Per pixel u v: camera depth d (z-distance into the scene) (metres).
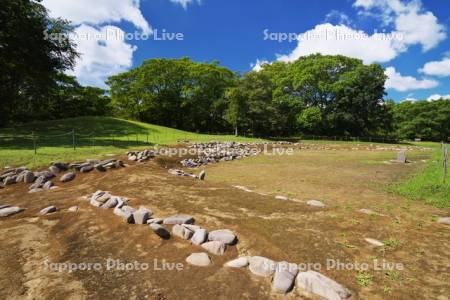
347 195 6.72
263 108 30.17
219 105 33.78
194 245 3.37
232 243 3.39
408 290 2.62
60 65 18.30
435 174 8.73
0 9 13.09
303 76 33.84
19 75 17.56
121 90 33.25
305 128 37.25
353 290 2.61
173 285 2.65
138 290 2.58
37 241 3.52
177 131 26.17
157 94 33.69
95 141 14.16
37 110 26.50
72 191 5.78
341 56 36.00
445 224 4.41
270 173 10.37
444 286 2.70
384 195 6.71
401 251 3.41
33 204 4.93
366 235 3.84
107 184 6.13
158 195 5.24
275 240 3.50
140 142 15.12
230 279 2.73
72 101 32.50
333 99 36.16
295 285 2.66
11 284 2.66
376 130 38.19
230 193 5.62
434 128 44.53
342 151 22.30
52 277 2.78
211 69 33.03
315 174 10.15
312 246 3.40
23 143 11.95
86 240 3.54
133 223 3.94
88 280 2.73
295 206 4.97
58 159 8.42
